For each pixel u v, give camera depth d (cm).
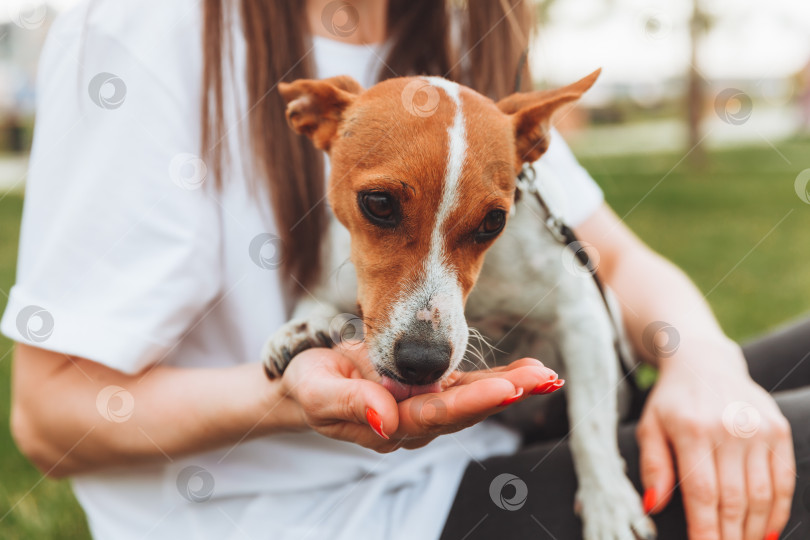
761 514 53
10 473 83
